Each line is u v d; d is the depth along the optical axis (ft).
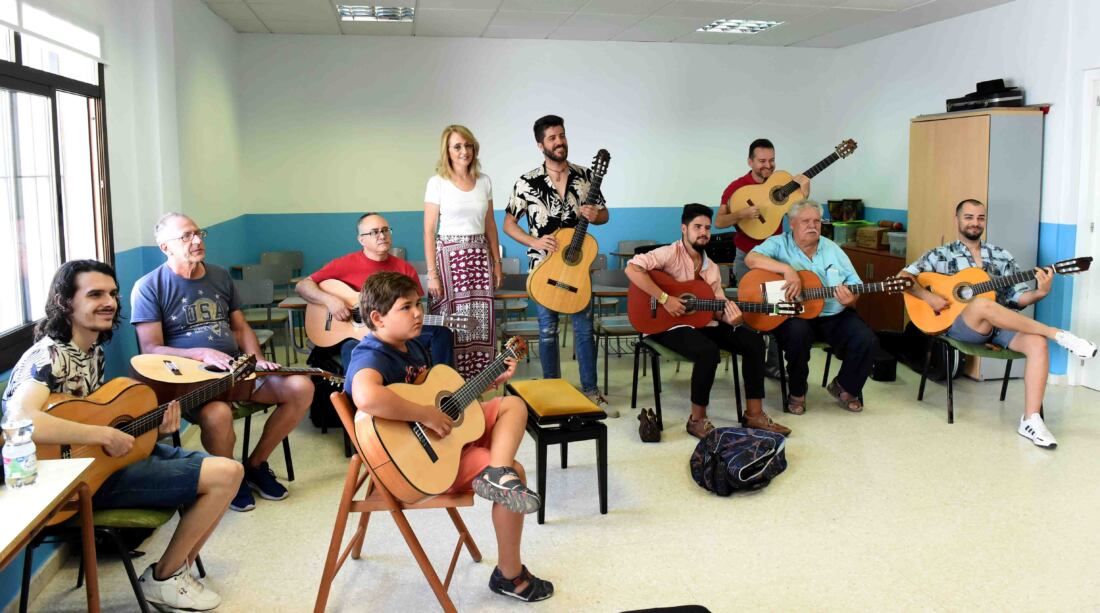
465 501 8.11
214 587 8.99
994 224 17.52
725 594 8.89
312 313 13.82
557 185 15.02
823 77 26.14
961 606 8.61
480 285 13.93
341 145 23.59
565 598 8.80
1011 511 10.91
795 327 14.82
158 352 10.46
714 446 11.85
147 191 14.98
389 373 8.08
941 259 15.17
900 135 22.91
